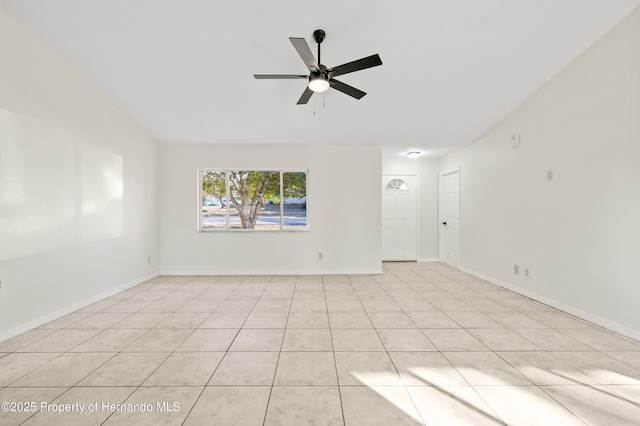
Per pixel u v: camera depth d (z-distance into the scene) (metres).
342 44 2.84
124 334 2.59
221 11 2.52
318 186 5.12
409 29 2.68
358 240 5.14
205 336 2.55
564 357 2.17
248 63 3.12
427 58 3.02
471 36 2.75
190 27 2.69
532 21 2.59
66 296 3.10
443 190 6.16
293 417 1.54
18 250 2.60
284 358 2.16
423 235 6.27
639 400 1.68
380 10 2.49
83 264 3.34
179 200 5.04
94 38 2.80
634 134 2.48
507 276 4.10
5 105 2.49
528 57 3.00
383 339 2.48
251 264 5.09
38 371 1.98
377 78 3.33
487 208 4.57
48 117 2.89
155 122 4.32
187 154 5.05
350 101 3.80
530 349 2.30
